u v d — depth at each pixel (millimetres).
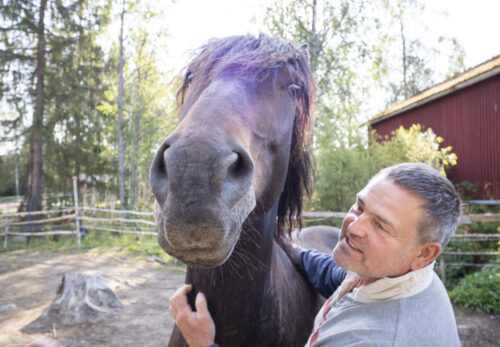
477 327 4691
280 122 1489
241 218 1083
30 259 8953
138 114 17562
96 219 10625
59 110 14383
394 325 1017
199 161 926
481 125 11992
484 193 11891
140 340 4395
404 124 15914
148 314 5184
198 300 1456
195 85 1468
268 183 1479
